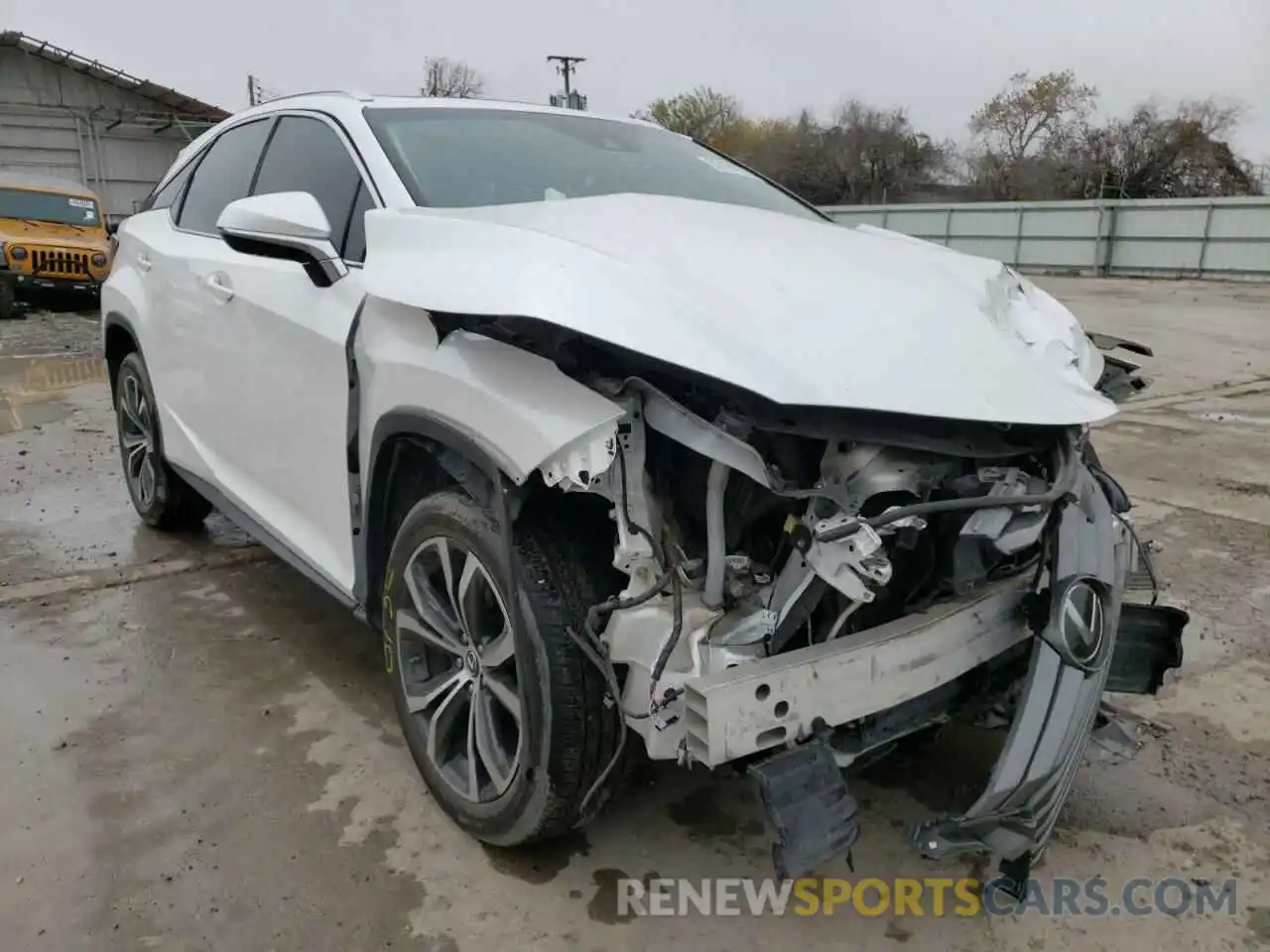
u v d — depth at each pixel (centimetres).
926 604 211
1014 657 220
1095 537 204
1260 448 639
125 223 452
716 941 212
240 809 254
